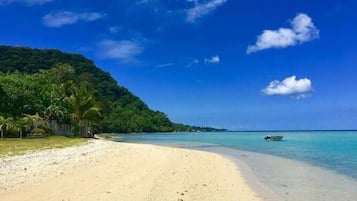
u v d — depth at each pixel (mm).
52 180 17609
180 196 15469
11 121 58406
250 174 23672
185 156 33625
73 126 73500
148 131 191875
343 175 23281
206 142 74125
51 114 69875
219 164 28547
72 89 77875
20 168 20688
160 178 19547
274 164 29328
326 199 16203
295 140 82125
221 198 15781
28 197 14094
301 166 28078
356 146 54812
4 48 179750
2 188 15609
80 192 15180
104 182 17562
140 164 25234
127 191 15734
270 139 82438
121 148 39062
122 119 175375
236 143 69125
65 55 197750
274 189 18422
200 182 19375
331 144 61562
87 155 29016
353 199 16250
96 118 75812
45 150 32125
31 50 186750
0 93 64438
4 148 33969
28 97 68000
